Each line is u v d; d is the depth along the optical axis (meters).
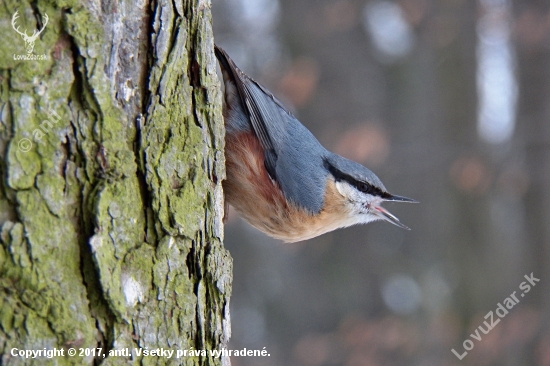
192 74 5.73
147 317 4.98
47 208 4.48
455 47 21.22
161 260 5.11
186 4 5.62
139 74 5.13
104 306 4.69
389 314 21.31
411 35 21.83
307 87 20.64
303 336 21.88
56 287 4.45
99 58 4.79
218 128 6.00
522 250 20.06
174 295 5.21
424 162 21.00
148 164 5.13
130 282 4.88
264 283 22.55
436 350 20.31
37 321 4.36
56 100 4.57
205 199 5.64
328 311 22.05
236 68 7.90
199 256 5.50
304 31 21.67
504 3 20.20
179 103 5.48
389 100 21.86
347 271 22.12
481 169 20.03
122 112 4.96
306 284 22.39
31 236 4.38
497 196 20.75
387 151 20.58
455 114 21.17
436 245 21.02
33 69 4.48
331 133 21.14
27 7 4.49
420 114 21.48
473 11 20.78
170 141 5.35
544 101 19.98
